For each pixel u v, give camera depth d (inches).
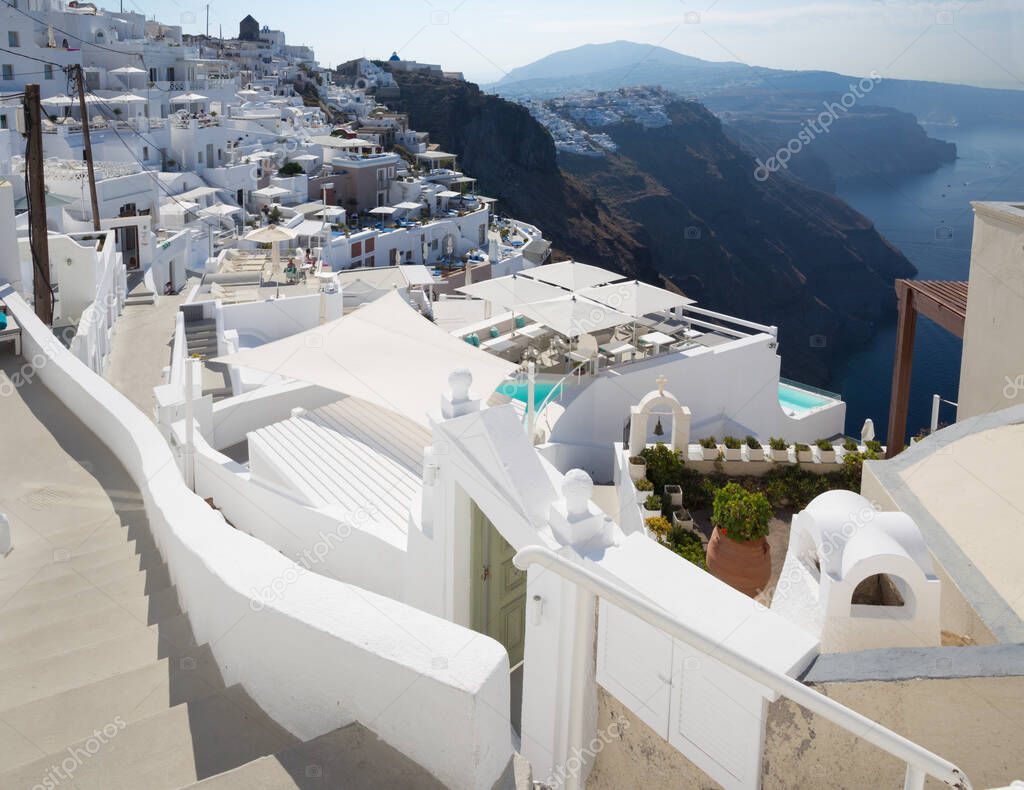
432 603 370.3
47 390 604.4
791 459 622.5
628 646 219.5
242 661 198.1
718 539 430.9
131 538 381.7
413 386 635.5
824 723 185.9
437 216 2997.0
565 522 248.4
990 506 302.4
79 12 2748.5
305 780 151.6
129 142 2288.4
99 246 1139.3
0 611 299.9
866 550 215.6
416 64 7445.9
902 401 626.8
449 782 153.0
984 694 180.4
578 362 1019.9
